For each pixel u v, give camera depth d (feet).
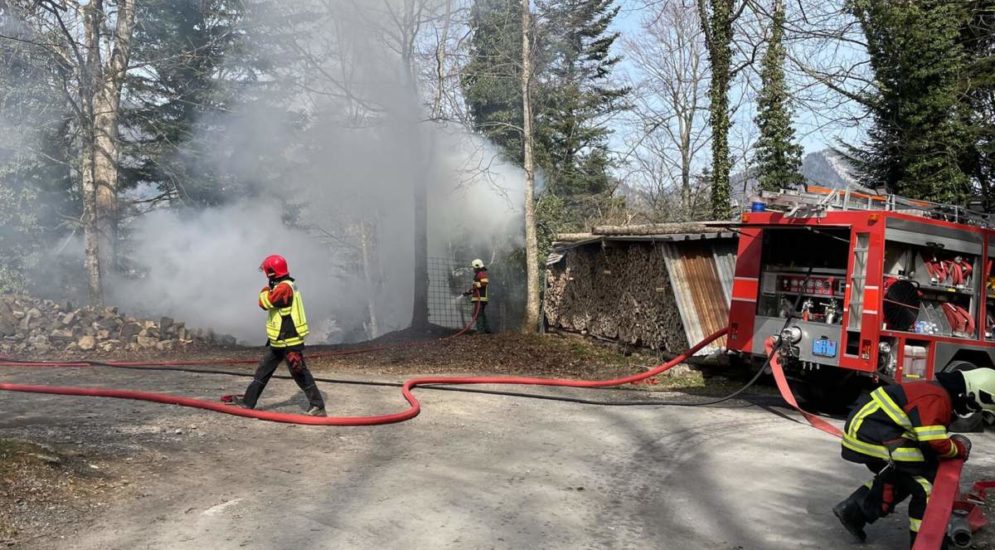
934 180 59.06
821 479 20.39
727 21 57.52
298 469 19.24
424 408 28.02
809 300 31.07
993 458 23.89
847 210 29.81
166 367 36.09
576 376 41.24
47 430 21.33
